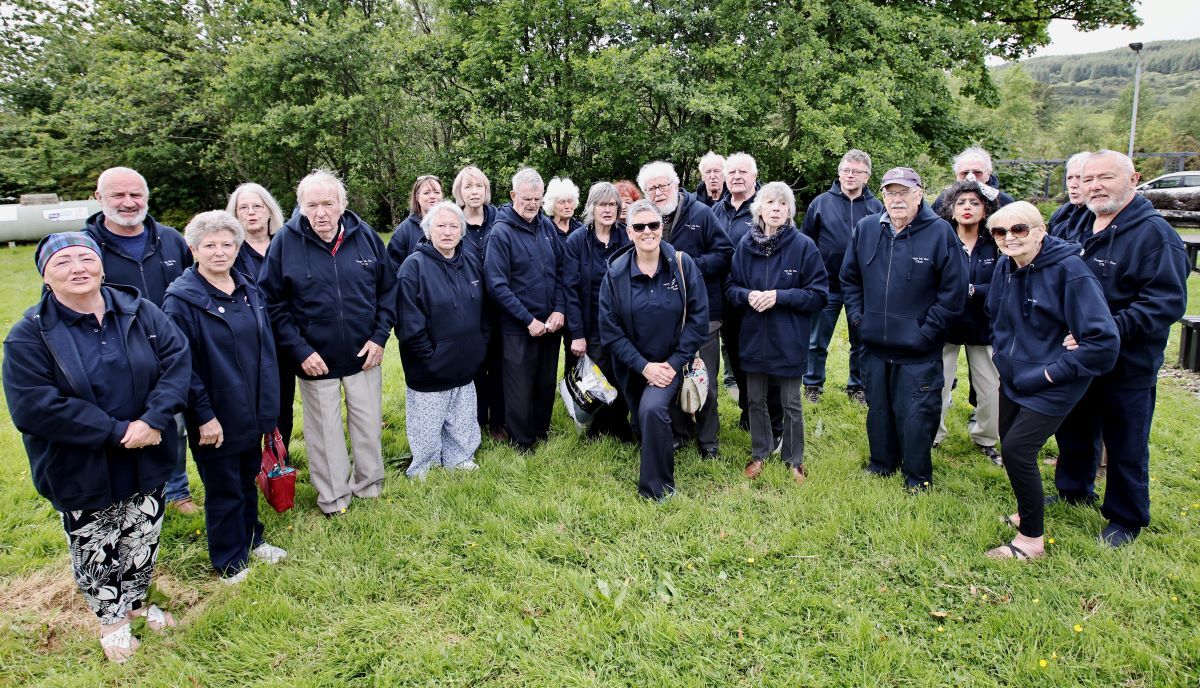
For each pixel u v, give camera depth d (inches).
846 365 242.5
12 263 580.7
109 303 97.0
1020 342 122.1
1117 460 125.9
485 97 567.8
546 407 177.2
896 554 124.3
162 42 725.3
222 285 115.2
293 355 134.5
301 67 602.2
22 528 138.3
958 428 183.3
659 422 142.6
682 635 105.0
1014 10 573.0
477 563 124.8
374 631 106.9
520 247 163.6
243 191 150.9
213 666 100.6
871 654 99.5
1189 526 131.1
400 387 225.3
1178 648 99.6
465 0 581.9
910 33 499.5
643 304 145.3
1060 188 884.6
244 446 117.3
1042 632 103.4
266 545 128.8
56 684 96.5
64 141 726.5
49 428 88.7
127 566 103.1
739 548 126.7
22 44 873.5
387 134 639.1
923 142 550.3
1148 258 118.7
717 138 506.9
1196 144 1628.9
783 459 158.9
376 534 133.3
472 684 97.0
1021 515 122.9
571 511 140.7
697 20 504.1
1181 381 228.7
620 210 171.5
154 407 97.6
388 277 147.7
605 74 500.1
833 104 479.5
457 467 162.6
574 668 98.7
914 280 139.4
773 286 150.4
